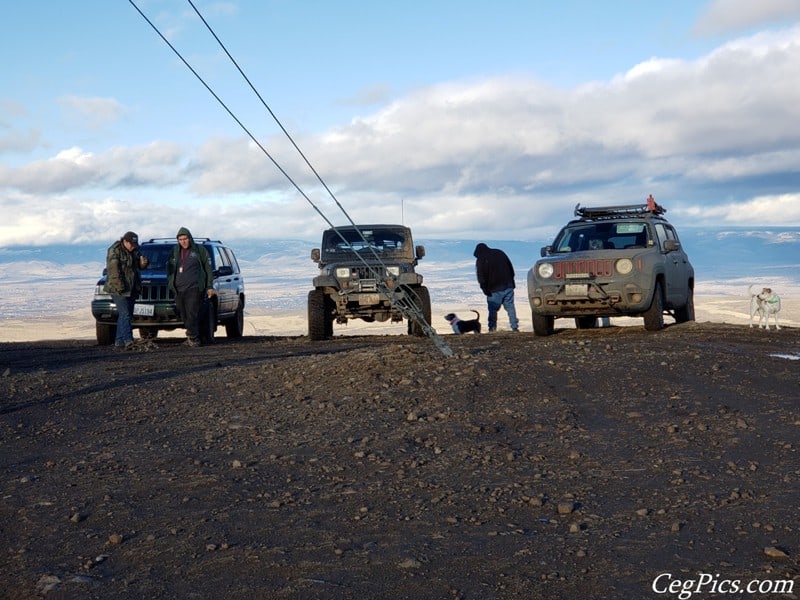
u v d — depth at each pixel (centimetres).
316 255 1712
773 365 894
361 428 671
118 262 1486
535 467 557
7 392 889
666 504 474
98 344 1734
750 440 609
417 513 469
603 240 1456
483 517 460
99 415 779
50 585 384
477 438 632
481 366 847
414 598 358
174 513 482
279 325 18438
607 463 561
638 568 384
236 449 629
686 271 1591
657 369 845
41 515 488
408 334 1667
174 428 711
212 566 400
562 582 371
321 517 466
